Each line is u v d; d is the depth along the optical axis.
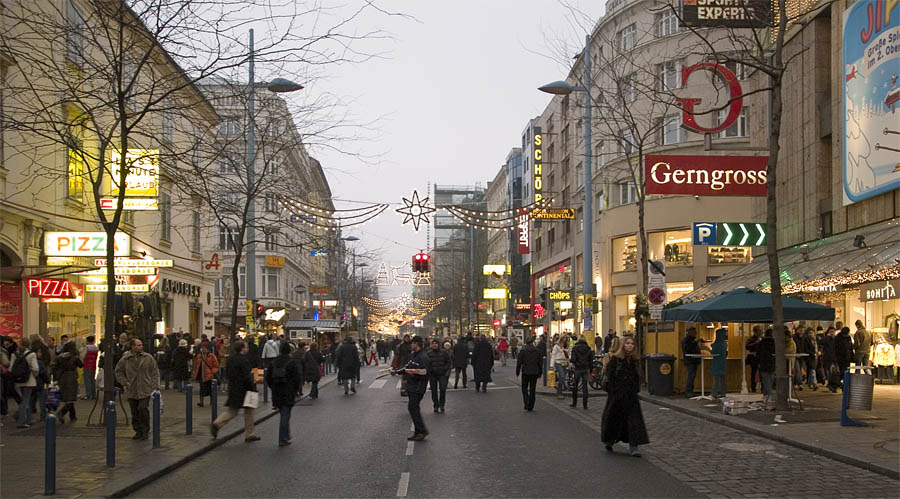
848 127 22.17
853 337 22.55
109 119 23.42
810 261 23.14
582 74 33.62
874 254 19.31
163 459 11.51
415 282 82.94
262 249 57.19
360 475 10.54
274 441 14.39
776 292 16.00
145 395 13.66
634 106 37.69
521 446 13.15
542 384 28.19
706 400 20.08
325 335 46.19
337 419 18.17
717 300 18.94
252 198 22.14
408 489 9.51
